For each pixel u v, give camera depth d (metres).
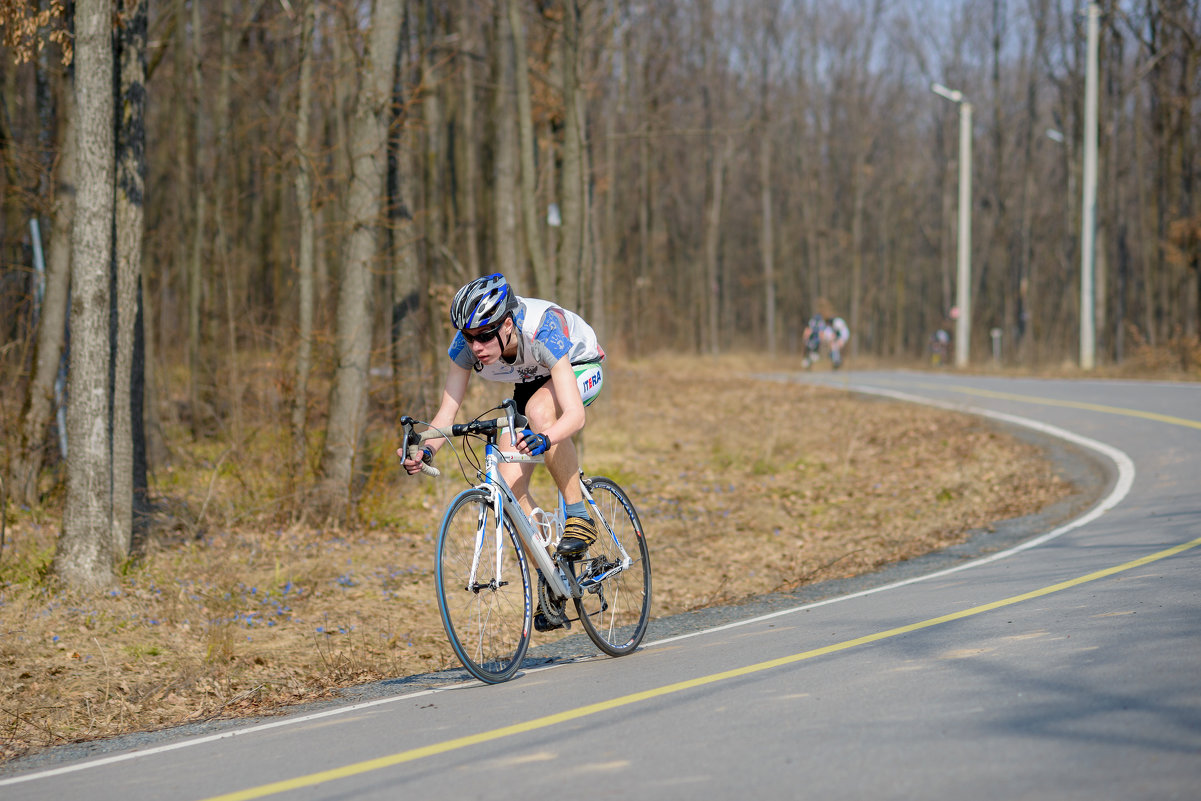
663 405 21.67
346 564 8.90
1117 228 42.62
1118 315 42.50
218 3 21.06
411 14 19.00
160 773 3.91
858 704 3.83
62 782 3.96
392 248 11.95
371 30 10.48
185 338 20.30
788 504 11.88
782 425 18.11
